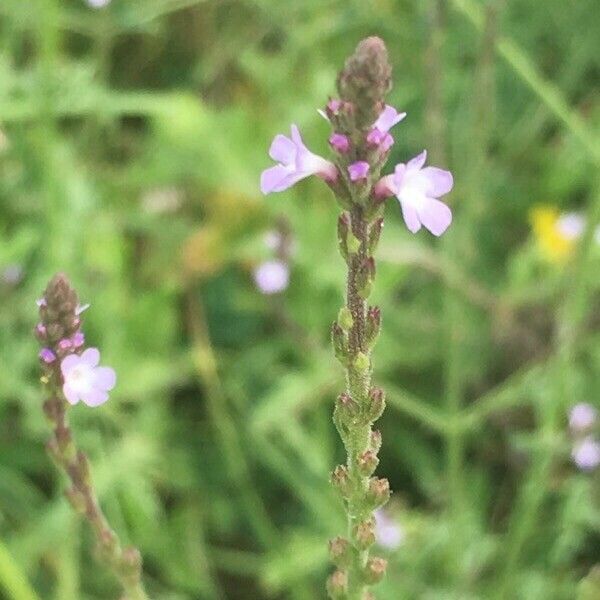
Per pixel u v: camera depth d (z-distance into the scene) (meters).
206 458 0.13
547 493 0.12
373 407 0.06
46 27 0.12
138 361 0.13
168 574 0.12
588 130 0.13
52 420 0.07
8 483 0.12
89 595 0.12
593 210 0.10
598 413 0.12
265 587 0.12
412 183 0.05
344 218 0.05
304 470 0.12
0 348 0.12
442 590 0.11
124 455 0.12
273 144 0.05
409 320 0.13
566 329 0.11
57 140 0.13
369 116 0.05
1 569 0.09
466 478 0.13
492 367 0.13
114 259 0.13
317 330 0.13
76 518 0.11
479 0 0.12
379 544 0.11
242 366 0.13
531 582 0.11
